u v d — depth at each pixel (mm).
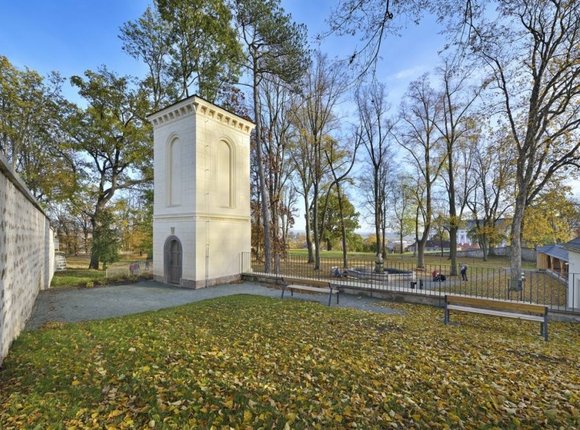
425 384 3830
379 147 23641
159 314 7562
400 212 40969
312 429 2822
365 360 4566
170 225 14336
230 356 4590
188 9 18656
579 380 4141
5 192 4453
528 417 3119
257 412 3061
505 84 14406
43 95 20281
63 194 20500
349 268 21672
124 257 33469
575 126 12984
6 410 2967
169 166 14742
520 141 15211
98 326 6328
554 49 12219
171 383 3588
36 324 6785
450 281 17781
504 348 5473
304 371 4109
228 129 15328
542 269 24922
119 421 2832
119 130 21016
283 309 8250
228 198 15273
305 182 27844
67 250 30656
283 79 17266
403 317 7727
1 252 4207
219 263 14281
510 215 24156
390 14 4094
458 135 21312
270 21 15469
